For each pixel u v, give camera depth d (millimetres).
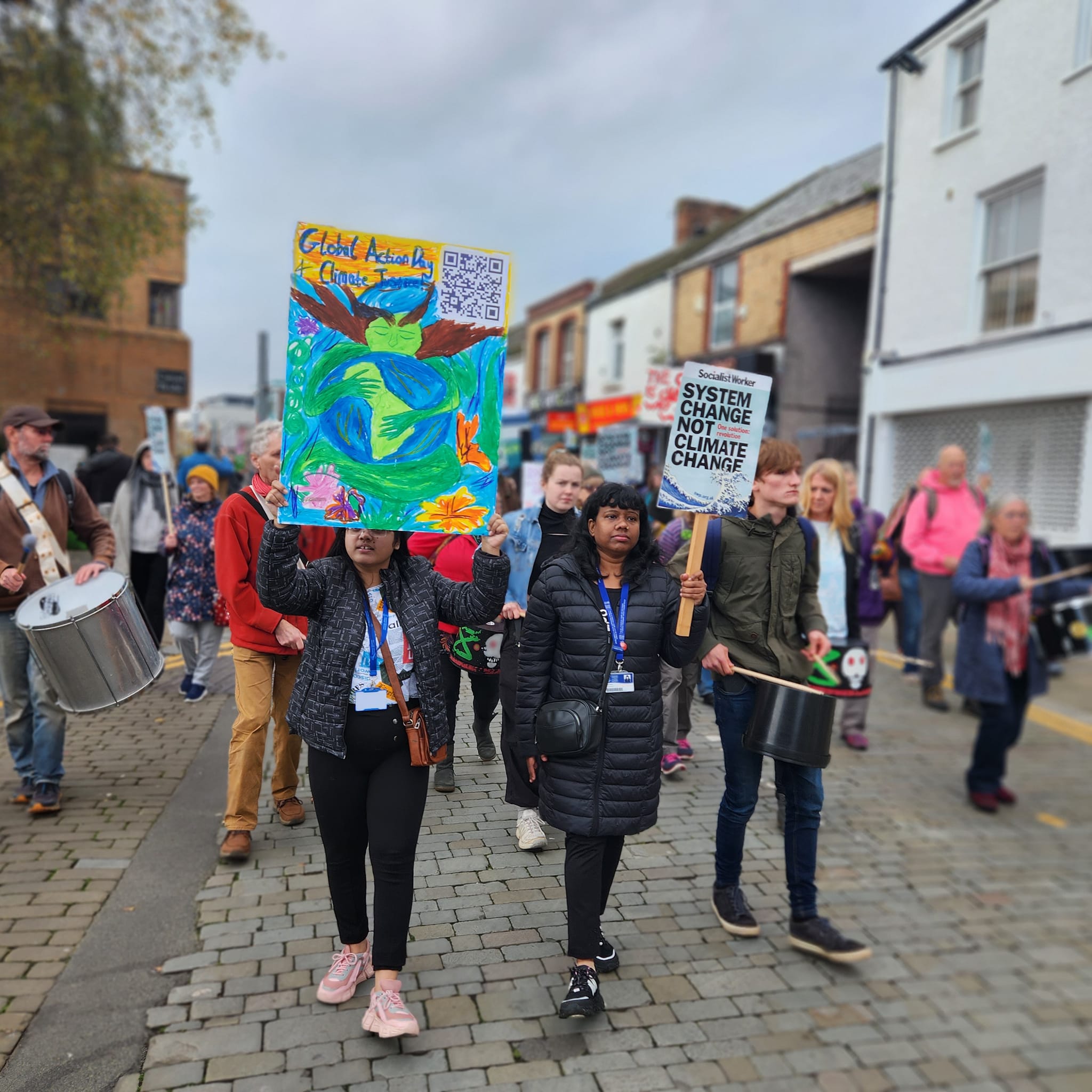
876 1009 2371
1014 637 2984
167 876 3537
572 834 2691
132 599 3760
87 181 14742
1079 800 2727
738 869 3105
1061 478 8273
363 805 2678
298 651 3760
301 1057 2467
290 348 2535
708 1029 2527
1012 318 9422
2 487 4137
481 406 2648
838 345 14766
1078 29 8406
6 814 4156
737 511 2764
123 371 21234
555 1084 2348
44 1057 2484
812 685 3672
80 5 12992
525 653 2828
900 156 10945
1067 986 2205
